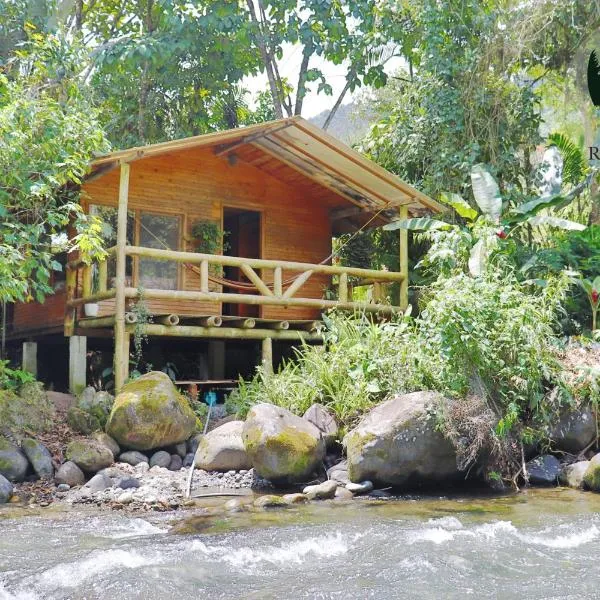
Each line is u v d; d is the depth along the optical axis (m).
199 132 19.34
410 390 8.98
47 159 9.73
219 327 11.08
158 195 12.39
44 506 7.17
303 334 11.70
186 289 12.44
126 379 10.12
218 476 8.46
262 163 13.37
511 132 14.91
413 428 7.99
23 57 11.76
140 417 8.77
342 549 5.34
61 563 4.90
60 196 10.81
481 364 8.45
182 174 12.69
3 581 4.56
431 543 5.39
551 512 6.76
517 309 8.77
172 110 19.22
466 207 12.53
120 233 10.30
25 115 9.36
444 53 15.14
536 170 14.80
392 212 13.77
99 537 5.78
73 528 6.14
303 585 4.44
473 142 14.66
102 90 18.66
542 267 12.37
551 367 8.94
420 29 16.48
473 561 4.91
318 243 14.19
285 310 13.77
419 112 15.40
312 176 13.09
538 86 15.91
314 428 8.62
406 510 6.96
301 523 6.30
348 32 18.22
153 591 4.32
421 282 14.38
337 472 8.24
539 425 8.70
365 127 18.64
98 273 11.38
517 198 14.37
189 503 7.26
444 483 8.23
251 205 13.43
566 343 10.51
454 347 8.43
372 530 5.89
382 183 12.63
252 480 8.34
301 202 14.05
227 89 19.62
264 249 13.55
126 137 18.53
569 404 8.76
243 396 10.15
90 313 10.89
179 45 16.91
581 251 12.83
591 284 11.09
